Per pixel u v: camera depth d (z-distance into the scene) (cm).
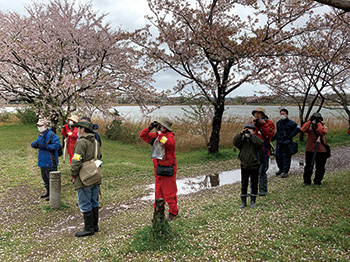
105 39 1396
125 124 2072
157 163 561
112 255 386
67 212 699
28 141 1728
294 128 920
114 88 1535
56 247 477
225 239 404
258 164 579
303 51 1100
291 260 343
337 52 1524
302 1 1120
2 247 502
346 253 358
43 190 883
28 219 659
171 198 562
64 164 1178
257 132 705
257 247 379
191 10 1199
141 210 679
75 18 1416
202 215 538
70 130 897
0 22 1341
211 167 1200
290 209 526
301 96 1866
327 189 656
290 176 944
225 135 1809
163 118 564
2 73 1408
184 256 362
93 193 542
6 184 934
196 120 1481
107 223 600
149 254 376
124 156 1478
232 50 1138
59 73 1418
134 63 1554
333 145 1667
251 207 573
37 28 1382
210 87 1325
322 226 441
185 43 1189
